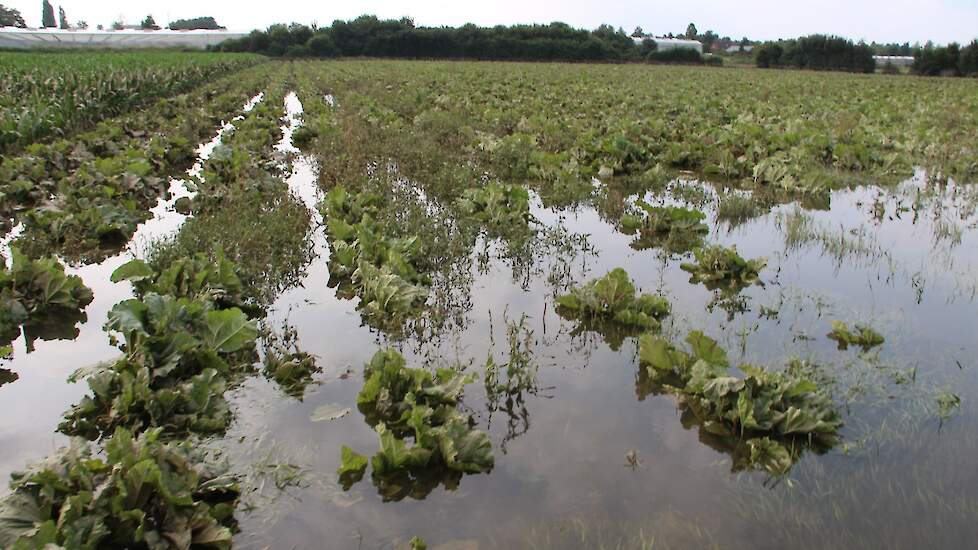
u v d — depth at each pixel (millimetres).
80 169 11281
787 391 4945
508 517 4023
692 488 4273
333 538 3871
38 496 3795
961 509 4039
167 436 4707
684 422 5031
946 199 11891
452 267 8055
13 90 19375
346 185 11422
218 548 3736
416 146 14781
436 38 72000
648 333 5945
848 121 18453
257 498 4172
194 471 4062
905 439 4699
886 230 10000
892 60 73938
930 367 5707
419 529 3934
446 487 4305
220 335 5703
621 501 4152
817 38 66750
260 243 8312
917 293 7453
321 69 46844
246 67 50125
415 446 4410
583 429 4930
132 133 16859
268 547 3803
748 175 13727
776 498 4160
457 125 17875
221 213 9594
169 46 68688
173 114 21359
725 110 22766
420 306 6977
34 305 6883
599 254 8836
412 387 5121
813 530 3889
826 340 6258
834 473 4387
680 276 8039
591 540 3816
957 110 23453
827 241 9328
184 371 5414
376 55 72125
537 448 4699
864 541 3807
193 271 6906
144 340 5387
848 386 5383
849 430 4812
